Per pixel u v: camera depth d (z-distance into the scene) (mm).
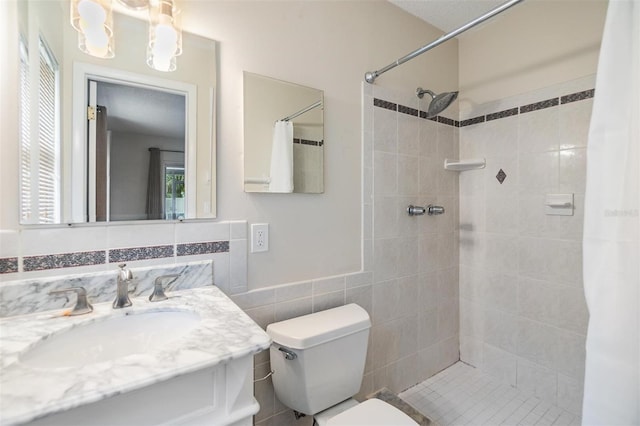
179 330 923
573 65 1561
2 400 505
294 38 1354
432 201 1914
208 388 677
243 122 1225
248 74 1233
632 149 595
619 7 626
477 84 1983
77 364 787
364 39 1595
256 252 1273
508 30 1821
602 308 618
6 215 847
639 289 579
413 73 1816
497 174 1878
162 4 993
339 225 1521
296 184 1367
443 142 1975
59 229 909
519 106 1771
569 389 1590
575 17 1552
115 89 982
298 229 1389
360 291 1586
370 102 1615
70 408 510
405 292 1780
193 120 1118
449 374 1948
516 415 1587
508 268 1836
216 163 1167
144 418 607
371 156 1623
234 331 764
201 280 1124
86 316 850
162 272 1050
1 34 845
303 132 1385
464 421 1549
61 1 906
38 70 884
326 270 1479
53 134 901
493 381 1875
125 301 921
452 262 2047
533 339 1729
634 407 578
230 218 1208
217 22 1163
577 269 1559
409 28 1800
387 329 1701
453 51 2057
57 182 907
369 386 1627
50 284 885
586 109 1520
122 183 997
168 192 1075
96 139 958
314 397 1156
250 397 732
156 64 1033
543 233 1680
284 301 1341
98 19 917
